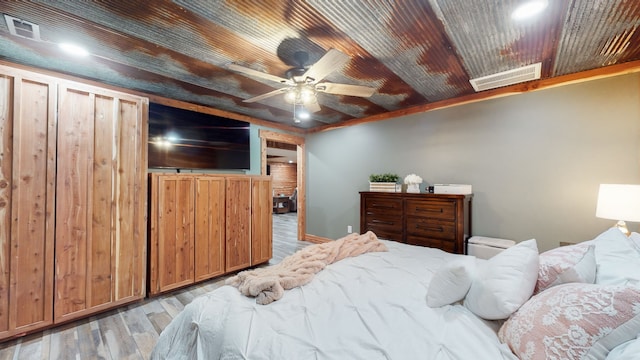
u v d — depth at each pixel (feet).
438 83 9.96
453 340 3.31
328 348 3.28
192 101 12.10
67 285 7.60
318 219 17.46
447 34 6.70
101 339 6.98
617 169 8.41
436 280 4.22
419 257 6.70
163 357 4.62
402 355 3.10
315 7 5.74
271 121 15.96
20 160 6.97
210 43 7.24
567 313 2.91
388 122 14.06
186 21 6.25
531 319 3.15
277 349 3.35
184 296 9.69
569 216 9.20
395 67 8.61
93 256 8.09
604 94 8.60
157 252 9.53
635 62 8.08
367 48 7.42
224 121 13.51
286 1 5.56
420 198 11.10
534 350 2.92
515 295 3.51
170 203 9.92
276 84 10.07
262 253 13.12
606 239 4.54
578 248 4.00
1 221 6.72
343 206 16.12
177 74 9.25
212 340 3.93
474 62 8.22
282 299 4.56
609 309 2.69
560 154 9.36
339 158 16.28
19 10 5.78
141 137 9.14
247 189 12.55
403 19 6.14
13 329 6.79
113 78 9.57
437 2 5.55
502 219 10.53
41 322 7.17
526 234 10.00
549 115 9.55
